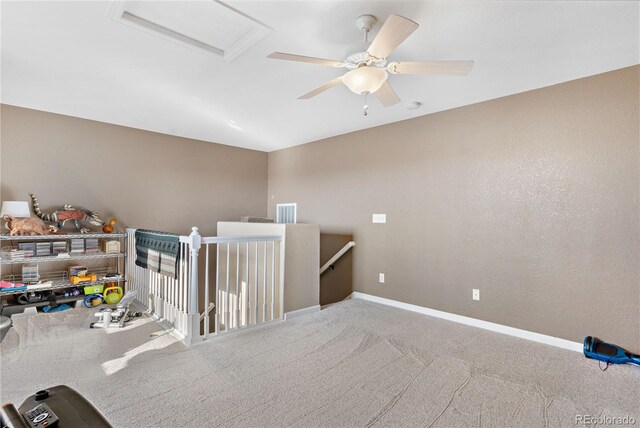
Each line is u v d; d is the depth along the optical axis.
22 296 3.77
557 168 3.05
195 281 2.88
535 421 1.88
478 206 3.54
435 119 3.93
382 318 3.71
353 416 1.89
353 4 2.00
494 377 2.38
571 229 2.97
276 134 5.07
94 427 1.06
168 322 3.31
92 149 4.41
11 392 2.04
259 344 2.89
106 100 3.68
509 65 2.74
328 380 2.29
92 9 2.09
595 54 2.54
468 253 3.61
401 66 2.08
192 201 5.38
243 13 2.13
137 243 4.05
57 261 4.14
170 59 2.72
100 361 2.50
